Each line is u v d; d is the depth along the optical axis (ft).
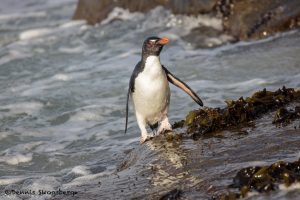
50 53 73.87
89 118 53.93
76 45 76.02
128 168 37.24
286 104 41.75
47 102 58.08
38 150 48.32
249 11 69.72
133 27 78.13
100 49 73.41
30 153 47.65
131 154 41.09
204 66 61.26
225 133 38.65
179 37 72.18
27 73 67.46
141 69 40.75
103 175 39.88
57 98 58.75
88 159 45.47
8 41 82.89
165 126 41.91
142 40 73.92
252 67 58.90
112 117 53.67
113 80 61.82
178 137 39.34
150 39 40.24
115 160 43.88
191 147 37.40
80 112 54.90
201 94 54.44
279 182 29.89
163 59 65.00
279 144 35.17
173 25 75.36
